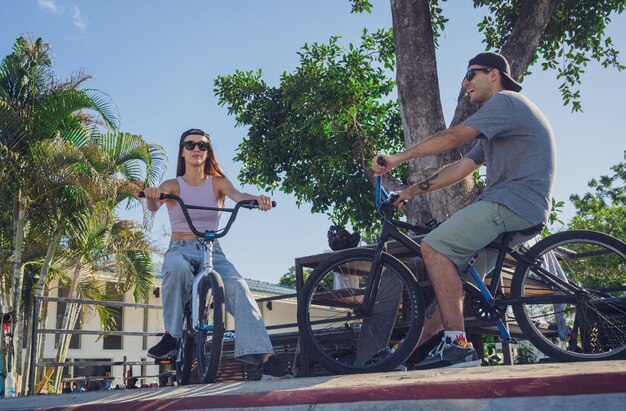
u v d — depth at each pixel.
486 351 8.38
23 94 12.26
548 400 1.80
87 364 6.62
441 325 3.88
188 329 3.83
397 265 3.65
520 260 3.51
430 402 1.94
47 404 3.06
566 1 9.66
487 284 4.04
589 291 3.47
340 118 10.20
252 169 11.48
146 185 12.92
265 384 2.66
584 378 1.78
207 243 3.80
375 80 10.91
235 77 11.47
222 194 4.14
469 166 3.76
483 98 3.68
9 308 14.10
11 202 12.16
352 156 10.33
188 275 3.79
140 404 2.54
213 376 3.50
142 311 20.34
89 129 13.01
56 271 14.38
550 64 10.39
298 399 2.17
